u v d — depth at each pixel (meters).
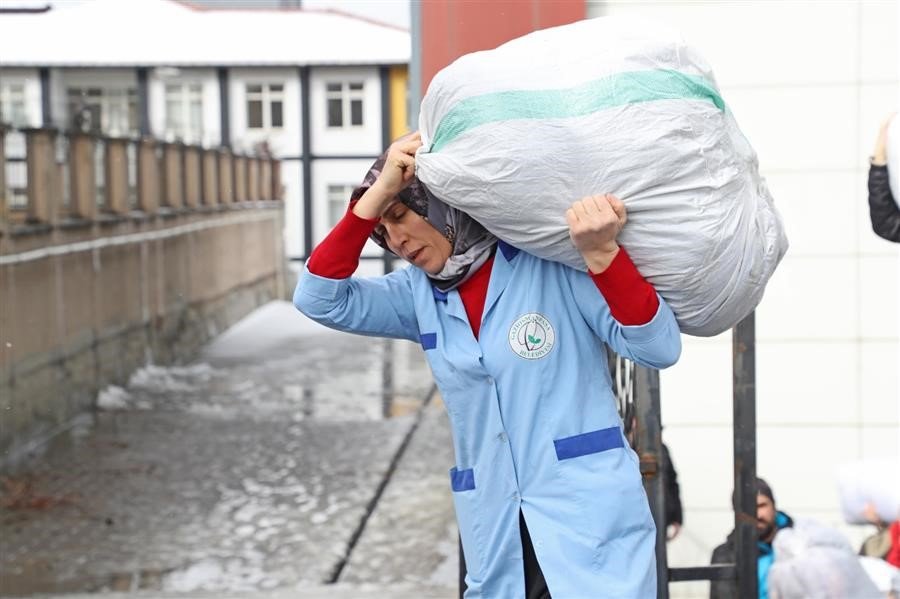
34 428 13.18
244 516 8.93
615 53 2.30
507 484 2.50
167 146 22.95
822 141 5.00
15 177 14.26
